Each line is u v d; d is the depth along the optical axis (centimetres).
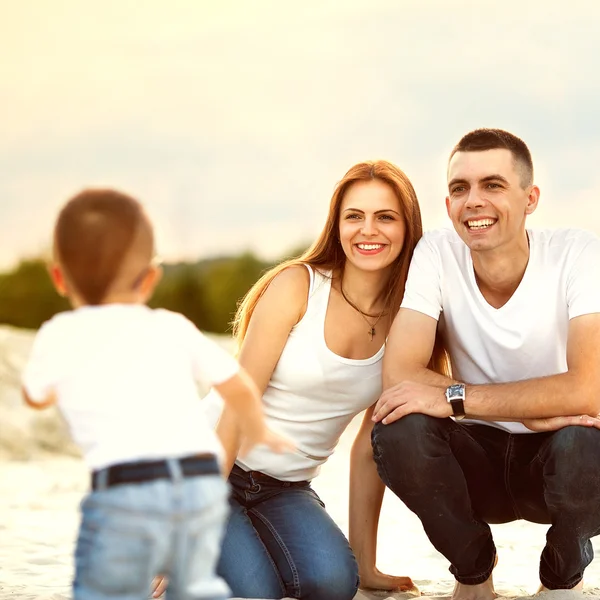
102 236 339
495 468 488
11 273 2505
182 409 332
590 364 453
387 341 488
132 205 348
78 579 319
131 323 337
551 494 445
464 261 489
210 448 332
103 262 339
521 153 467
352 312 493
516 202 464
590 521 446
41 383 330
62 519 774
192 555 321
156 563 317
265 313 484
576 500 440
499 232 464
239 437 455
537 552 648
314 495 504
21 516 788
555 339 476
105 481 317
